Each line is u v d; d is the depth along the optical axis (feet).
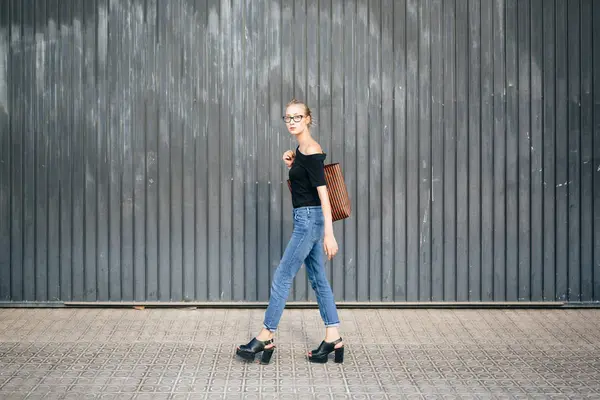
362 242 22.57
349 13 22.33
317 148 16.84
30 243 22.54
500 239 22.63
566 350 18.43
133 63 22.33
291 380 16.02
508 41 22.41
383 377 16.24
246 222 22.52
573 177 22.57
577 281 22.71
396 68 22.39
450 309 22.74
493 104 22.48
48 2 22.25
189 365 17.06
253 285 22.61
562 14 22.40
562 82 22.47
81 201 22.47
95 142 22.40
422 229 22.58
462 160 22.53
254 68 22.34
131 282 22.57
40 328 20.35
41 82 22.36
